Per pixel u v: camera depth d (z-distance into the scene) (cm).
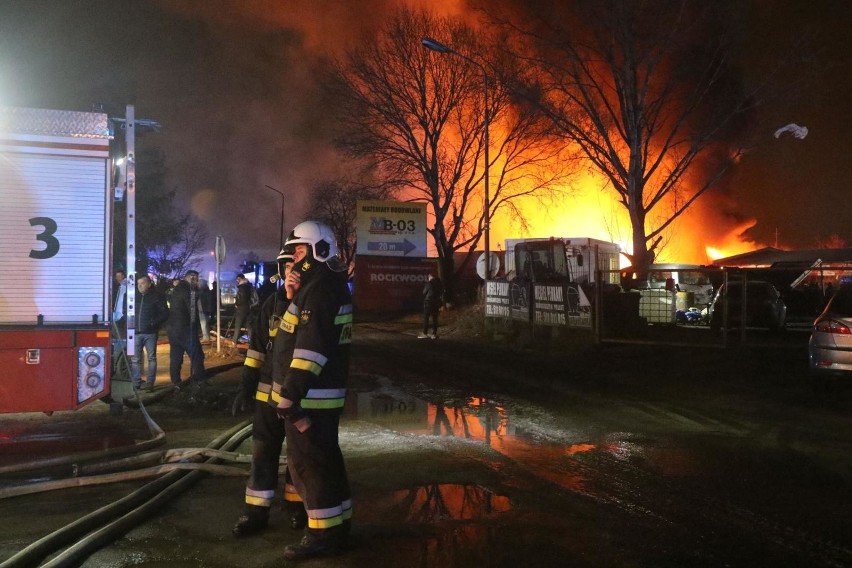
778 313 2036
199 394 1045
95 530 487
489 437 812
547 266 2075
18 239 718
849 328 1036
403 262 3334
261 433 487
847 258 3228
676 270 1628
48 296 725
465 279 3841
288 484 493
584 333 1727
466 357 1672
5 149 715
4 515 523
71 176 737
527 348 1816
